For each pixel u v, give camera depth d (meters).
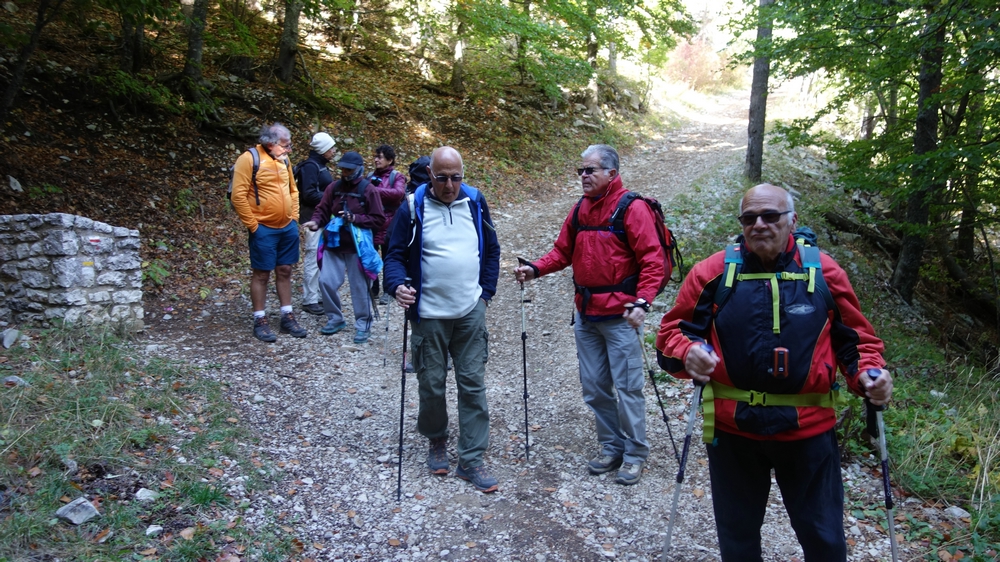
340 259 5.79
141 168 8.11
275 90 11.02
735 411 2.28
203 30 9.73
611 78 18.77
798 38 8.84
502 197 11.45
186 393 4.15
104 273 5.02
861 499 3.58
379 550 3.02
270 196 5.39
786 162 14.70
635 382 3.60
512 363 5.63
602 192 3.53
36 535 2.54
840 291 2.26
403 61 15.07
